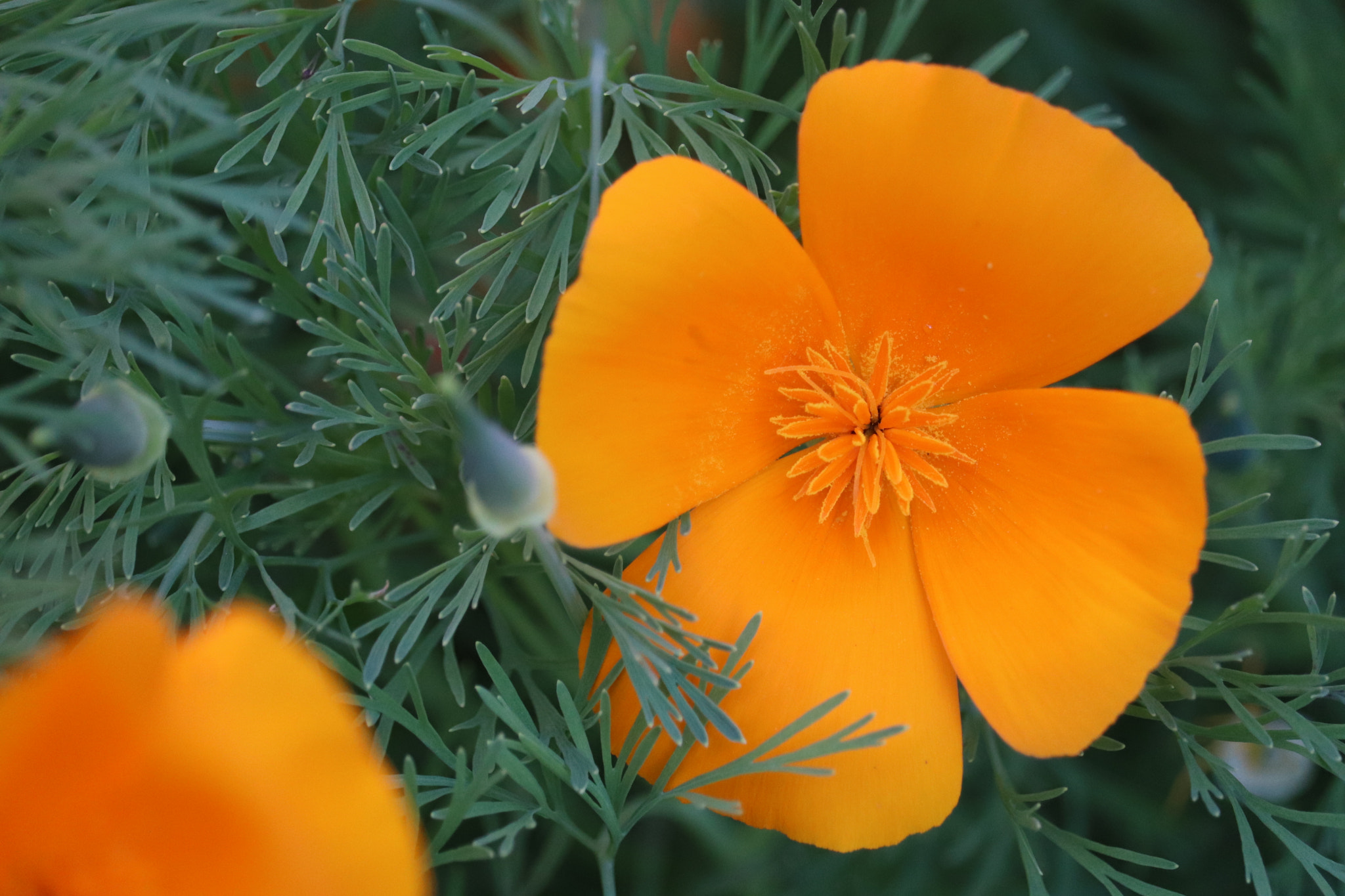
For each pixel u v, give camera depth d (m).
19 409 0.26
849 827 0.28
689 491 0.28
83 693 0.24
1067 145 0.27
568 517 0.27
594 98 0.29
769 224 0.27
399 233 0.29
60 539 0.28
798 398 0.28
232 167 0.29
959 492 0.29
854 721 0.28
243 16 0.29
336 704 0.25
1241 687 0.29
